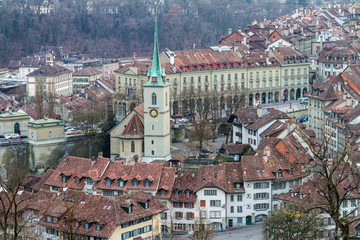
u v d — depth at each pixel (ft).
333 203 444.96
